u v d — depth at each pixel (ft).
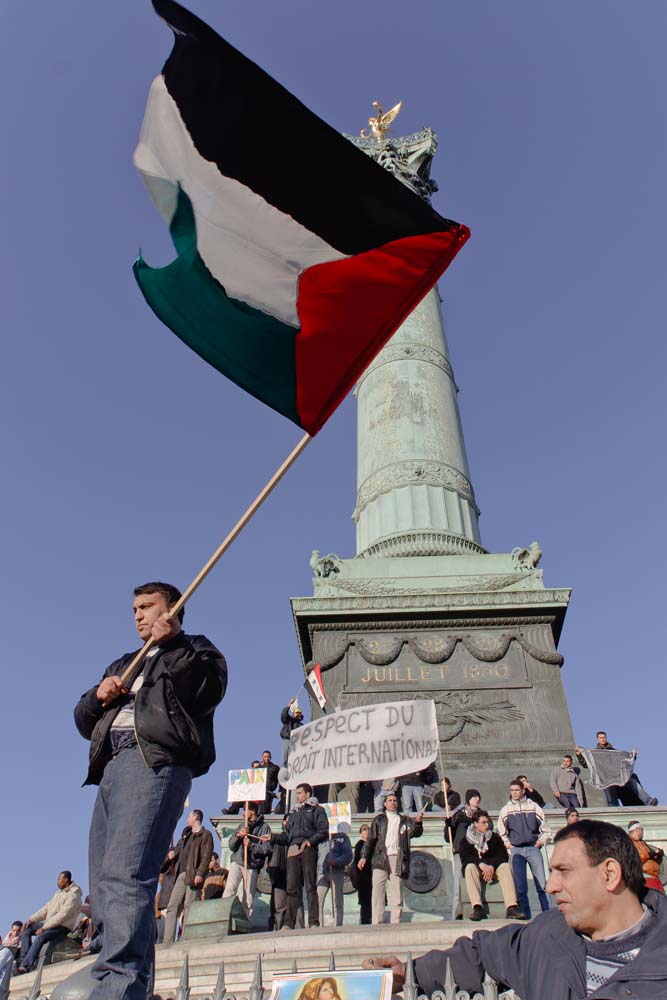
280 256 21.06
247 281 20.93
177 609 15.72
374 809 57.47
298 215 21.22
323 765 41.42
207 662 15.05
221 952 35.19
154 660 15.15
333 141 21.27
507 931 12.70
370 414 90.38
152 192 20.98
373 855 40.86
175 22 20.95
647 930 11.25
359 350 20.72
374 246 21.48
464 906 39.06
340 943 34.42
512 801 41.45
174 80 21.34
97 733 15.19
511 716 65.31
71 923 42.14
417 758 40.34
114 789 14.16
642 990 10.50
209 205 21.16
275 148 21.50
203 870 41.73
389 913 46.26
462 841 39.01
